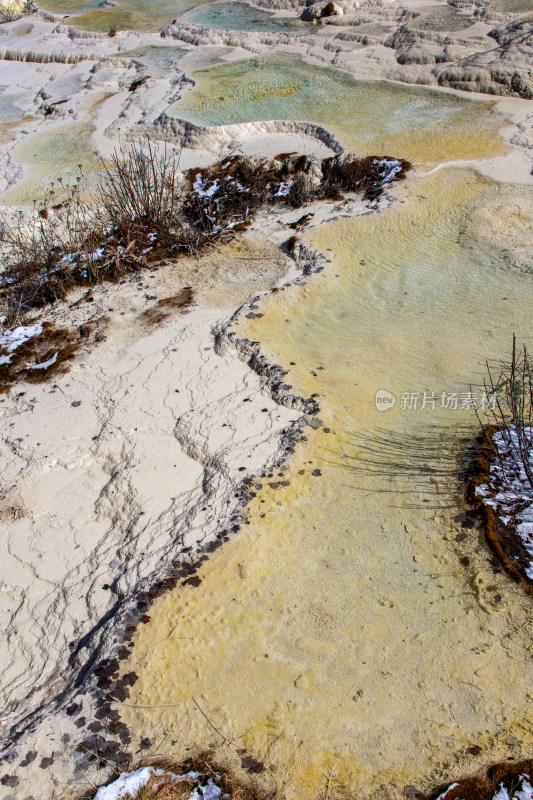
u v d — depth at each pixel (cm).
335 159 924
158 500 501
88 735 365
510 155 879
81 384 622
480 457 484
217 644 399
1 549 492
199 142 1030
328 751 346
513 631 384
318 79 1195
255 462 510
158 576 439
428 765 335
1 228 898
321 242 768
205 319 679
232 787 334
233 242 819
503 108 1005
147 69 1342
